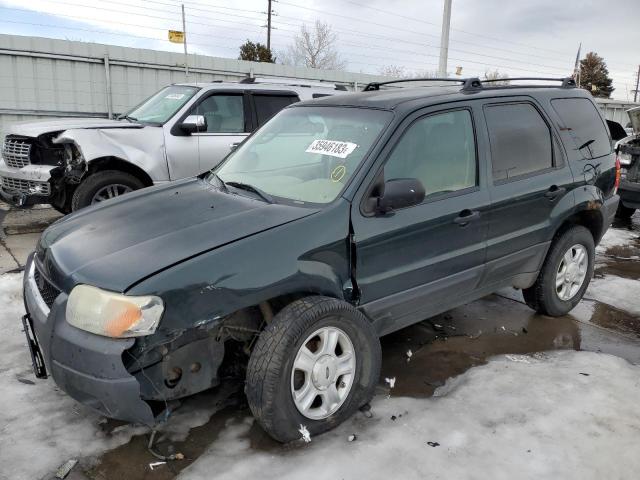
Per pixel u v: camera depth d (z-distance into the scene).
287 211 3.00
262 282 2.69
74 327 2.54
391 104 3.48
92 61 12.99
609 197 4.79
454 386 3.47
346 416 3.00
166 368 2.67
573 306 4.68
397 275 3.23
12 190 6.95
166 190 3.69
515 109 4.06
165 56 14.04
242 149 4.07
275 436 2.76
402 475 2.60
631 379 3.54
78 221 3.34
